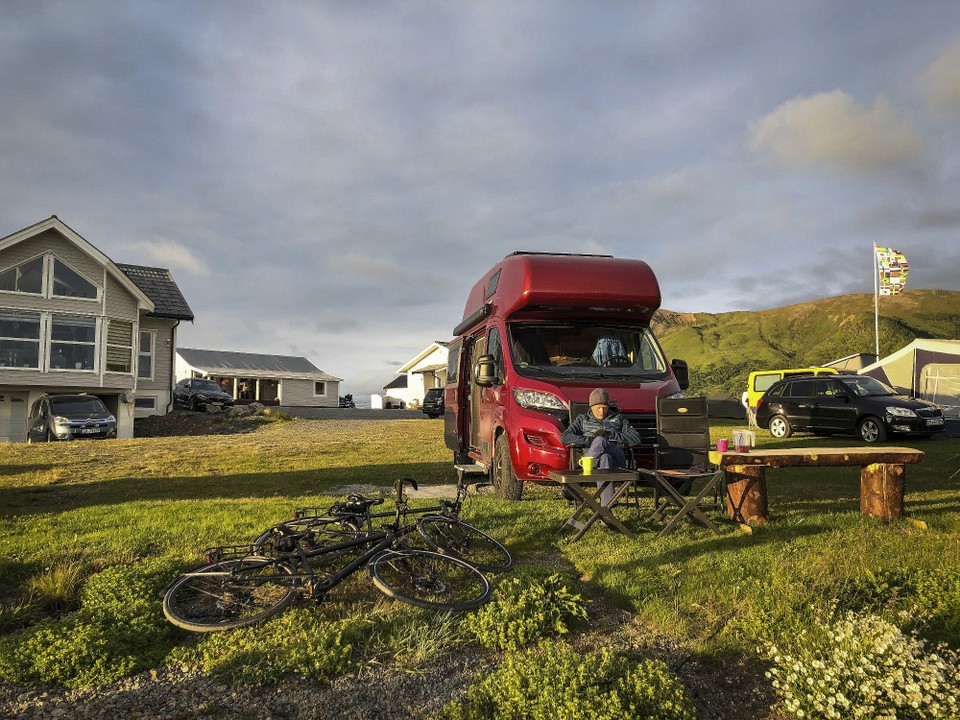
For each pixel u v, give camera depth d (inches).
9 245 903.1
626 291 325.1
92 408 831.7
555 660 131.5
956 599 163.0
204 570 174.4
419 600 162.7
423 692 132.3
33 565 210.4
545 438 289.0
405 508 212.5
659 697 119.3
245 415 1099.9
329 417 1243.8
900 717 115.6
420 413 1497.3
